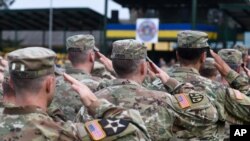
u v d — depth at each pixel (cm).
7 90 353
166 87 466
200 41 515
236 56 645
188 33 516
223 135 498
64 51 3088
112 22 3077
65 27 3080
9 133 304
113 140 318
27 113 308
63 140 305
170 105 411
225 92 511
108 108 340
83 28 3100
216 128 475
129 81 410
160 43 2875
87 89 349
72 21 2900
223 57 648
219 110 492
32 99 311
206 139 451
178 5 3152
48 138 301
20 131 303
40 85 310
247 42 2433
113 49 417
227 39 2625
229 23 2638
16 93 312
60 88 510
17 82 308
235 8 2278
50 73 313
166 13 3216
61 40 3512
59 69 541
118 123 323
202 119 443
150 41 2228
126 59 409
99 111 340
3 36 3600
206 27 2644
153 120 397
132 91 405
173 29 2714
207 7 3000
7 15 2816
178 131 444
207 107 445
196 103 443
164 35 2734
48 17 2816
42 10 2642
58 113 402
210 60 696
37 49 312
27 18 2884
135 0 3219
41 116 309
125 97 402
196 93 452
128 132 320
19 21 2997
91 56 550
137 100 401
